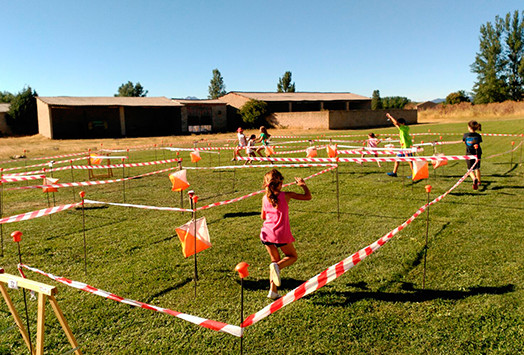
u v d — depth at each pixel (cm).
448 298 384
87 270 483
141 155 1964
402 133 1020
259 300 398
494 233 555
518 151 1510
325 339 329
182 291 421
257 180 1094
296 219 671
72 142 3033
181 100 4338
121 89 8162
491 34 6397
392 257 488
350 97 5312
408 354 306
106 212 771
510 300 374
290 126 4200
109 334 346
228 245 557
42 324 241
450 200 762
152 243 577
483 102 6600
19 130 4072
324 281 316
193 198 425
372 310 370
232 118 4722
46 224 693
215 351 318
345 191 890
